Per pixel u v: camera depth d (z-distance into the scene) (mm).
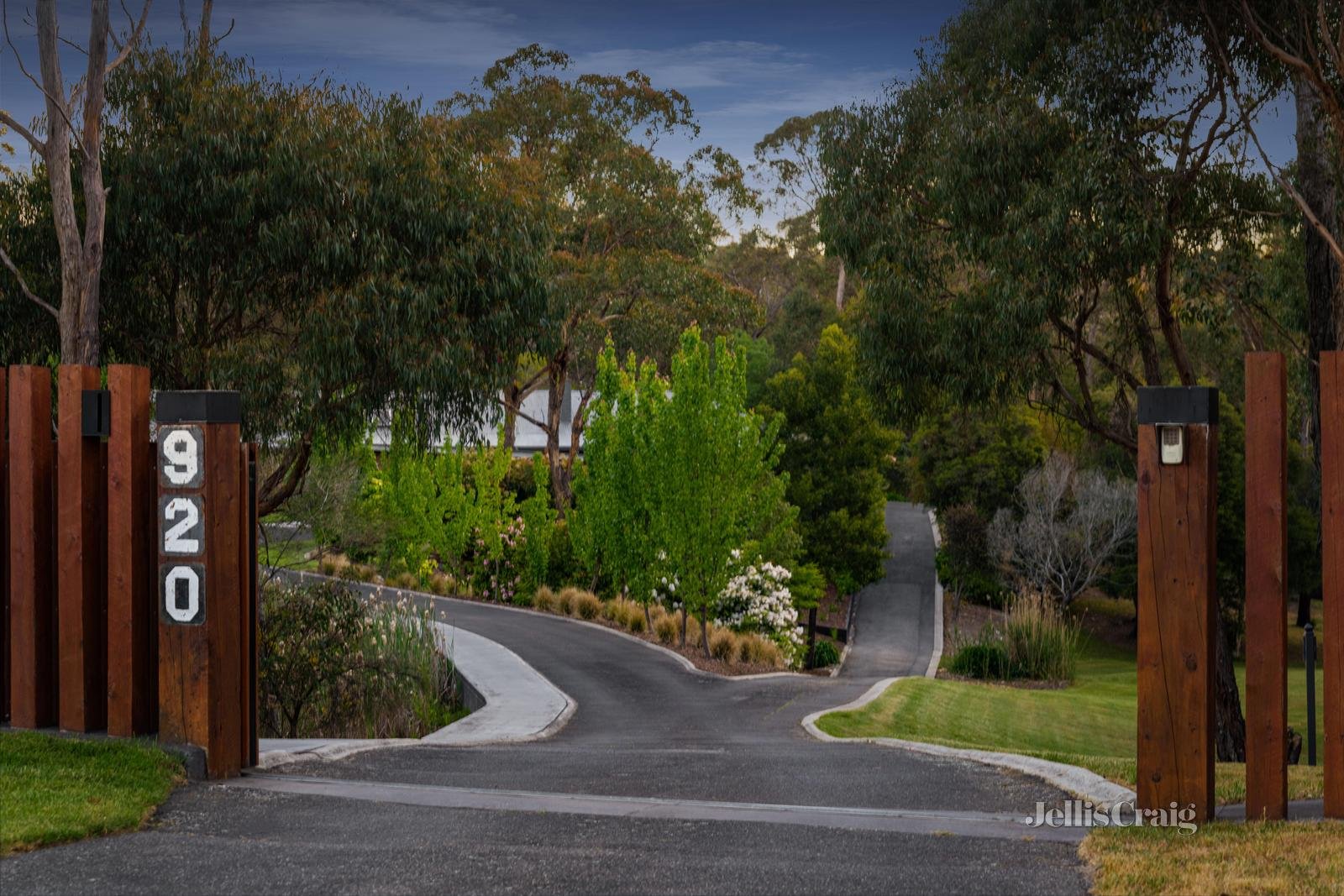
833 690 20500
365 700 16516
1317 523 34969
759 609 29328
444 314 18797
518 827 5996
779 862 5258
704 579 24203
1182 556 5922
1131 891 4660
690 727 15578
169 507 7148
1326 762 5902
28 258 18484
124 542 7258
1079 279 15766
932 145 16953
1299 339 18828
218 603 7176
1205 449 5887
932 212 17516
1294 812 6246
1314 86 14570
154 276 18812
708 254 42250
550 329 20469
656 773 9078
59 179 16375
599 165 39406
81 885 4785
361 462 33344
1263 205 16359
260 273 18125
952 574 45125
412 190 18609
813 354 71188
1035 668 29250
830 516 46156
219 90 18172
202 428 7098
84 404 7305
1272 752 5898
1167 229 15500
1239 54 15742
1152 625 5996
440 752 10367
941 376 17375
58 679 7602
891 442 47781
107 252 17969
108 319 18484
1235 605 37938
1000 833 5898
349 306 17594
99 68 16469
